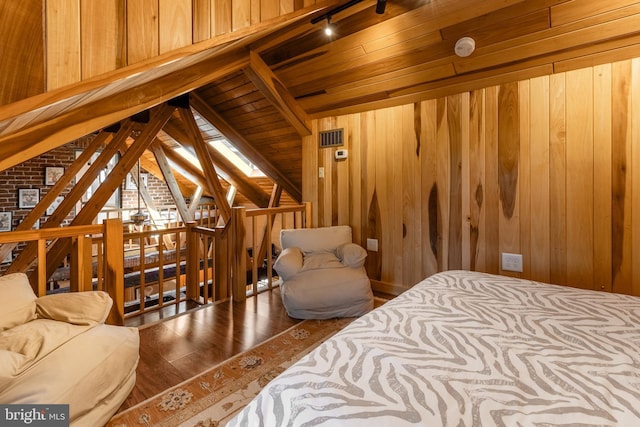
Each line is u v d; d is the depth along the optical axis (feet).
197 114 14.70
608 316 4.02
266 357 6.72
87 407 4.54
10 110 3.19
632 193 6.49
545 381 2.73
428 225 9.14
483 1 6.52
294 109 11.00
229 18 5.35
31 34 3.29
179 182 25.39
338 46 8.61
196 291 11.76
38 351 4.52
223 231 10.91
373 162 10.14
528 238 7.66
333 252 9.84
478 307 4.31
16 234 6.00
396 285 9.82
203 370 6.24
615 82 6.56
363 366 2.94
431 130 8.96
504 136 7.87
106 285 7.14
